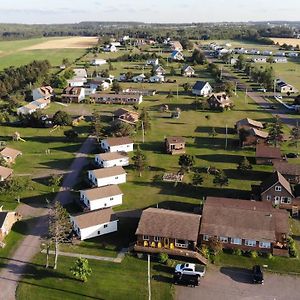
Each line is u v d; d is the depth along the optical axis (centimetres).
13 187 8038
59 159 9962
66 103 15950
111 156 9375
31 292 5400
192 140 11331
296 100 15138
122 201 7756
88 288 5472
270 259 6100
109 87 18738
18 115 13488
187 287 5516
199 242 6350
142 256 6122
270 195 7481
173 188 8331
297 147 10650
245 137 10638
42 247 6359
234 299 5300
